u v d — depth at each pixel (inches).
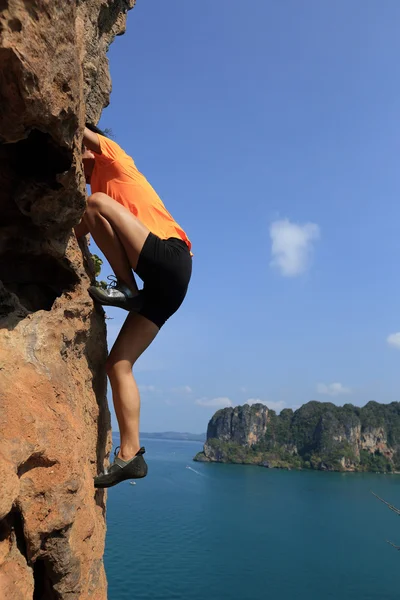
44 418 112.0
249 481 4736.7
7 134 105.7
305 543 2239.2
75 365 146.8
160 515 2691.9
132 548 1961.1
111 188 155.8
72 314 139.9
